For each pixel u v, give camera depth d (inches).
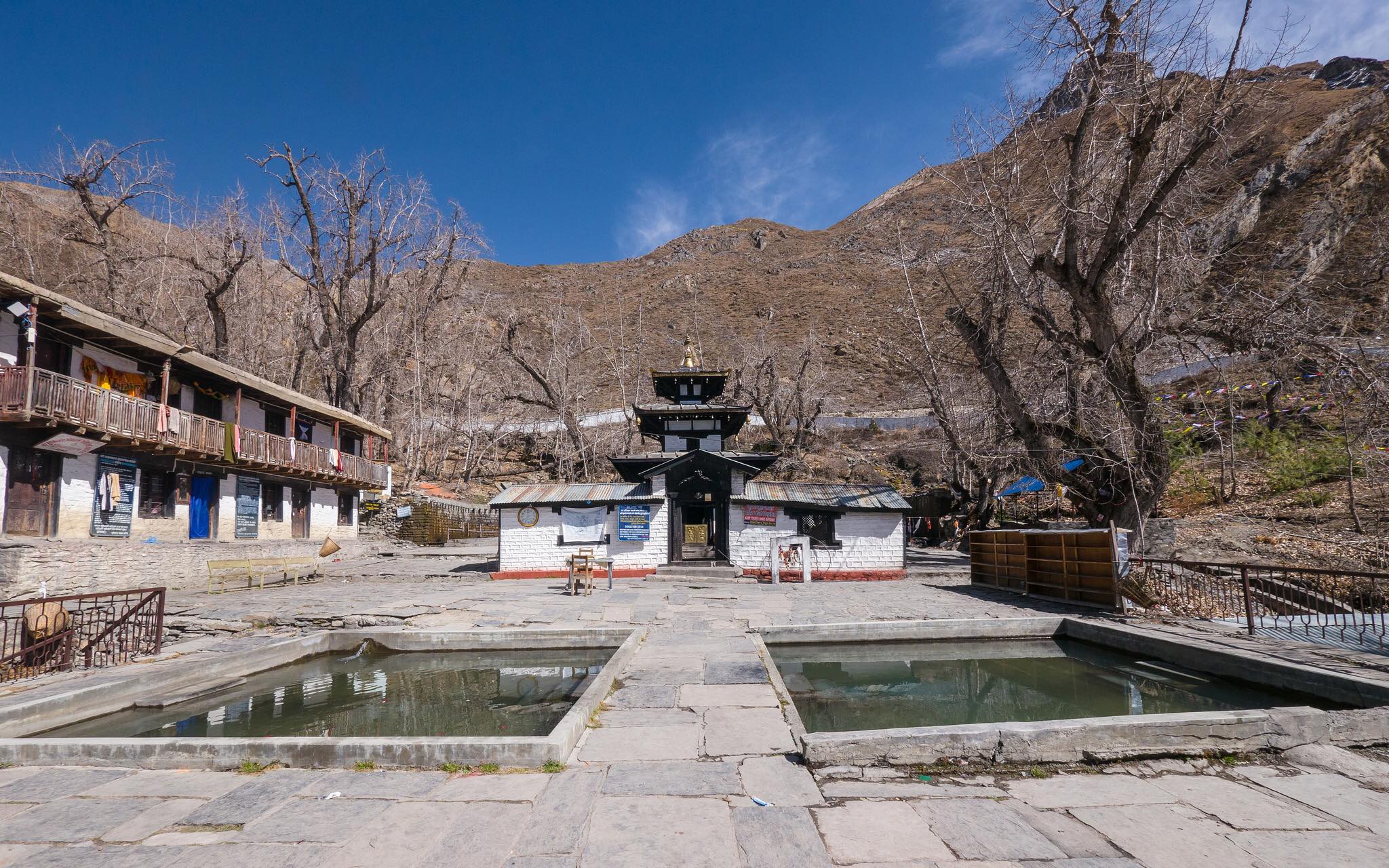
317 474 979.3
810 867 146.1
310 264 1427.2
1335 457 921.5
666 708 269.1
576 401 1968.5
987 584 704.4
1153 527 721.0
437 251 1571.1
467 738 213.9
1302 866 147.4
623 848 155.7
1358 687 282.2
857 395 2316.7
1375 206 1286.9
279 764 215.0
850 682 372.8
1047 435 787.4
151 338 688.4
